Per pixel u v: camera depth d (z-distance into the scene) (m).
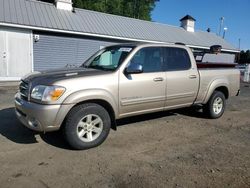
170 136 5.60
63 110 4.38
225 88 7.27
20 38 15.48
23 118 4.66
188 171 4.02
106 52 5.79
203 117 7.25
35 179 3.68
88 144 4.71
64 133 4.56
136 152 4.69
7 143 4.90
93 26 18.55
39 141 5.03
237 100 10.84
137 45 5.49
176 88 5.96
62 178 3.72
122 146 4.94
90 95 4.60
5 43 15.06
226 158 4.54
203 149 4.93
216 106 7.13
